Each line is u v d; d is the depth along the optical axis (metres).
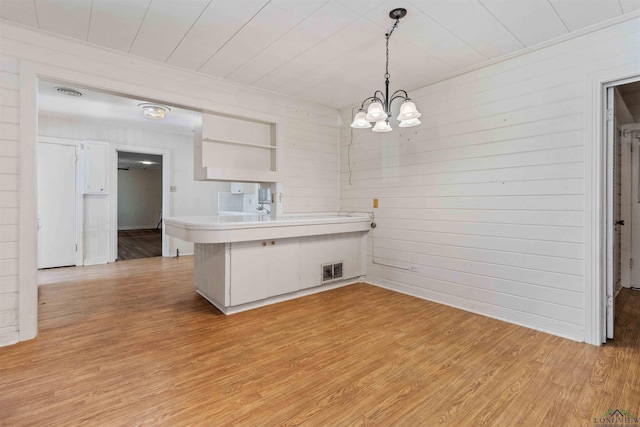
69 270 5.05
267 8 2.29
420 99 3.73
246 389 1.90
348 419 1.64
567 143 2.62
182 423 1.60
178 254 6.45
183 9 2.31
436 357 2.29
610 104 2.51
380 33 2.61
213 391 1.87
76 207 5.36
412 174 3.84
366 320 3.02
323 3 2.22
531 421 1.63
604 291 2.54
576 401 1.78
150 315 3.11
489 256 3.13
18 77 2.50
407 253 3.91
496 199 3.07
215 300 3.33
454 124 3.41
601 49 2.44
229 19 2.44
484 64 3.12
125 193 12.39
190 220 3.43
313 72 3.43
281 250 3.54
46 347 2.41
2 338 2.44
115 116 5.12
